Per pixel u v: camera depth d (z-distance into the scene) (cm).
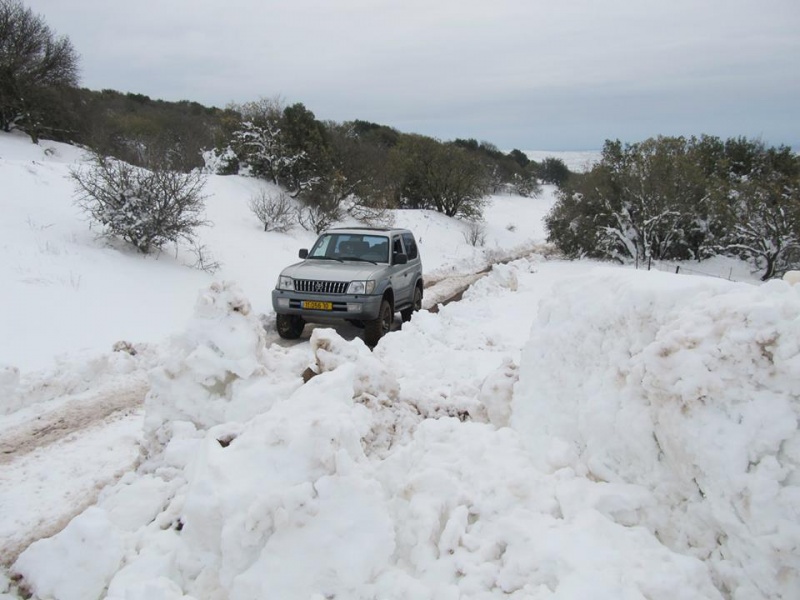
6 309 841
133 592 238
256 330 447
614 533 257
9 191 1316
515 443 341
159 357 770
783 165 2239
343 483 265
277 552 250
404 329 852
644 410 283
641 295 305
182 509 311
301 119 2353
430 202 3114
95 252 1174
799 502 222
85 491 437
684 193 1888
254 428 303
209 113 4853
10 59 2273
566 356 344
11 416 581
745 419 241
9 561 354
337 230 1092
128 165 1330
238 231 1748
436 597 244
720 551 245
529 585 238
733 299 263
